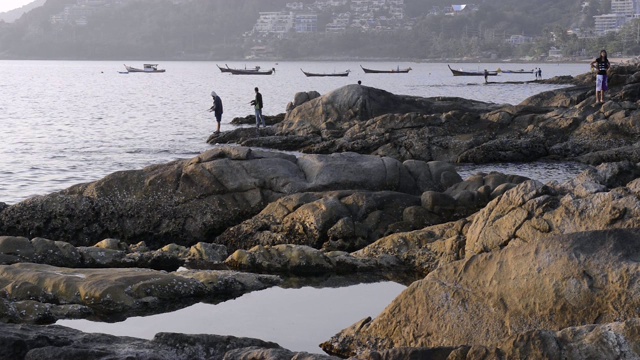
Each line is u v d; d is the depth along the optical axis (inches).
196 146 1407.5
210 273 547.2
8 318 461.7
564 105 1836.9
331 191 720.3
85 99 2989.7
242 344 350.3
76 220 737.0
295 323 468.4
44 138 1537.9
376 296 528.4
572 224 426.3
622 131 1230.3
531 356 289.1
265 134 1499.8
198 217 731.4
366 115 1518.2
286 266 597.0
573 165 1163.9
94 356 323.6
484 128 1304.1
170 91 3703.3
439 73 6806.1
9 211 739.4
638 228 354.9
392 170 778.8
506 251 371.9
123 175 759.7
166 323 468.8
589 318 337.4
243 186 741.9
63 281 506.6
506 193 470.0
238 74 6368.1
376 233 664.4
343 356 401.7
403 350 310.7
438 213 681.6
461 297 373.4
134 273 529.3
